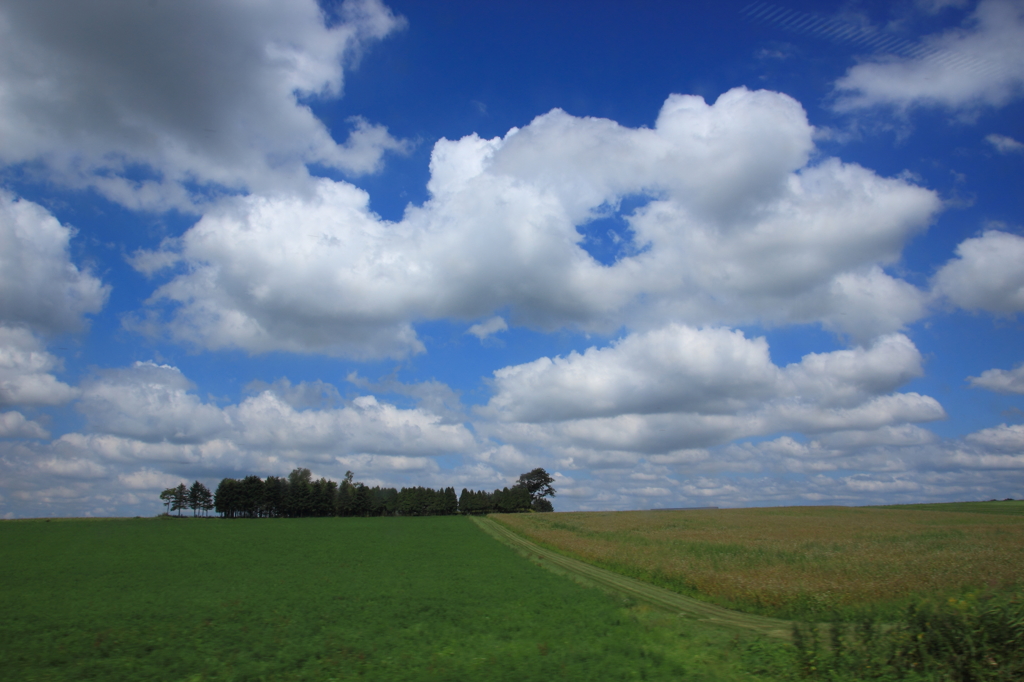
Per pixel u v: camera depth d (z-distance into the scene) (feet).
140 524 320.29
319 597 85.71
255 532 253.44
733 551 134.62
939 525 235.20
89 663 50.93
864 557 112.78
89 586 97.86
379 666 48.52
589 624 64.75
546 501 568.00
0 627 65.67
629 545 156.97
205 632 62.80
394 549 172.14
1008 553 117.19
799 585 77.10
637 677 43.39
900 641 40.45
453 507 540.52
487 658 50.16
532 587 94.84
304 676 45.96
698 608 75.77
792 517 308.60
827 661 41.93
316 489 505.66
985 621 37.73
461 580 104.47
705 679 42.22
